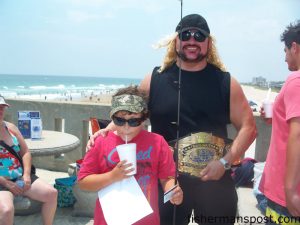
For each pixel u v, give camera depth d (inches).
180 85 99.7
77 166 170.9
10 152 139.9
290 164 74.4
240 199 135.5
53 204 142.8
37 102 243.6
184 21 101.2
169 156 95.6
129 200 88.4
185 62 103.5
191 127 102.1
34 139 181.3
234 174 153.5
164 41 106.6
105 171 93.0
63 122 252.4
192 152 100.0
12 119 251.0
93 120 153.9
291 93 76.0
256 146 186.7
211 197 102.2
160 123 106.5
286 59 88.9
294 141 73.9
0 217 122.6
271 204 86.4
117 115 91.0
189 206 105.3
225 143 101.1
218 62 105.9
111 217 87.6
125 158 86.9
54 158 243.9
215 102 101.6
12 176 139.2
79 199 170.1
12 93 2682.1
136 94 93.1
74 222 165.5
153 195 93.1
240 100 102.2
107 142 93.7
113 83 6456.7
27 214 171.9
